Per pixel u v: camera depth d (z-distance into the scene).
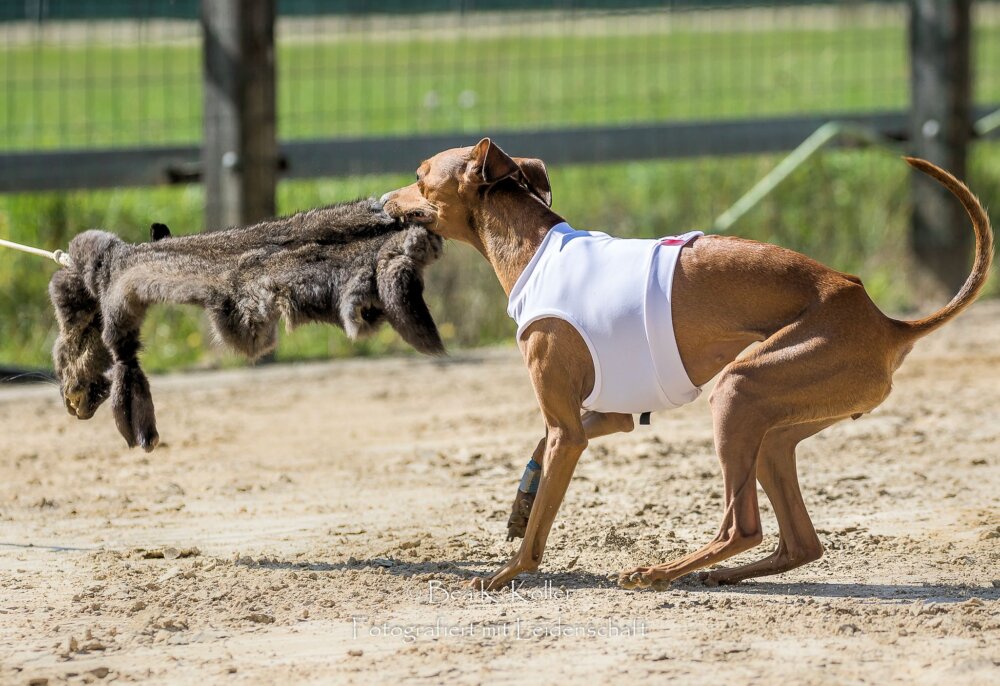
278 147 15.30
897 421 12.14
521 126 22.17
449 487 10.38
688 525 9.23
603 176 19.00
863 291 7.46
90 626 7.25
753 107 24.73
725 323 7.45
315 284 8.20
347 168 15.69
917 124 17.56
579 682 6.29
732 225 17.56
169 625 7.20
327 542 8.94
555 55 30.53
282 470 10.91
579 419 7.71
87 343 8.89
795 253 7.58
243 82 14.31
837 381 7.26
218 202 14.58
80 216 16.09
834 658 6.52
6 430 12.22
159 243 8.55
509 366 14.81
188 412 12.88
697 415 12.77
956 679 6.21
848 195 18.22
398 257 8.11
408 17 27.64
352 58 28.72
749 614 7.23
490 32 32.22
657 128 17.02
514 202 8.06
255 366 14.79
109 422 12.55
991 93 26.69
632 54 26.97
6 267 15.16
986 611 7.20
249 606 7.54
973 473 10.47
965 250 17.44
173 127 21.53
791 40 33.12
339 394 13.64
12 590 7.92
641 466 10.90
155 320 15.12
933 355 14.83
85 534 9.16
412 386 13.95
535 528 7.79
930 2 17.25
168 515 9.63
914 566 8.20
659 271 7.50
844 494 9.96
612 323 7.46
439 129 21.81
